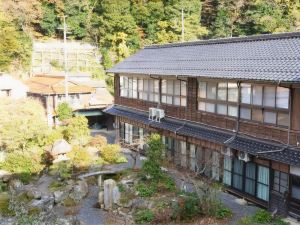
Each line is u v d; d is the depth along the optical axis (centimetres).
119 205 1733
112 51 4894
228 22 4872
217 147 1828
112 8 4841
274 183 1527
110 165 2344
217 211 1525
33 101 2892
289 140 1406
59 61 4812
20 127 2253
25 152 2244
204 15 5212
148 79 2428
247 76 1512
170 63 2250
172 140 2206
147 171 1867
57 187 1992
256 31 4706
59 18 5225
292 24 4469
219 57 1931
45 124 2533
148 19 4962
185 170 1973
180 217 1518
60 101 3578
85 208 1800
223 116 1759
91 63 4841
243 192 1708
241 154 1619
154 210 1587
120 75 2792
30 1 4922
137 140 2519
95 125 3762
